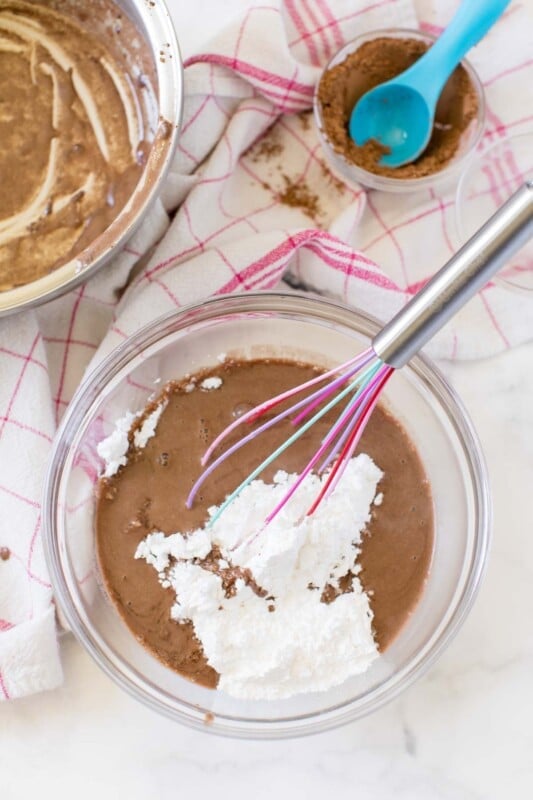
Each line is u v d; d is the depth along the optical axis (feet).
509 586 2.30
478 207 2.39
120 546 2.19
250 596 2.14
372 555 2.19
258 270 2.28
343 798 2.25
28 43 2.37
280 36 2.30
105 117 2.35
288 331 2.27
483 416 2.34
